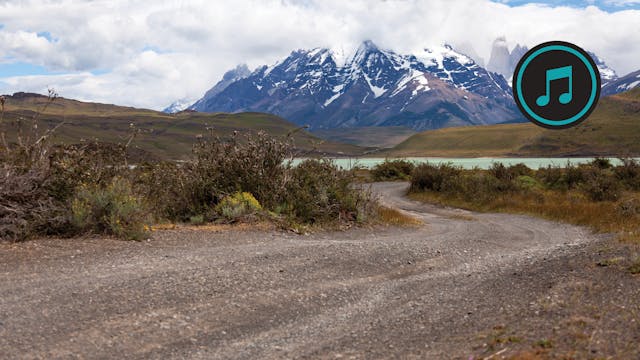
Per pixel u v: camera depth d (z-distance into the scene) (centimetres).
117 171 1138
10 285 630
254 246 944
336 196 1484
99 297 604
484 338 502
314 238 1177
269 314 605
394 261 911
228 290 668
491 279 755
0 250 783
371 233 1352
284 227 1235
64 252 800
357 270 833
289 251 903
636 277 638
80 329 518
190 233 1037
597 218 1673
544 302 589
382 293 716
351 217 1469
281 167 1457
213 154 1409
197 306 605
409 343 516
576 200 2289
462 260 965
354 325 580
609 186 2314
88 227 935
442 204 2752
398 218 1644
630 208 1642
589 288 621
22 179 928
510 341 479
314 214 1380
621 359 411
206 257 823
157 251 853
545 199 2392
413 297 694
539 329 503
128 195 1027
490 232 1433
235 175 1373
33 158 976
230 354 489
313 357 483
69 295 604
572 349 441
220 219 1237
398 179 5034
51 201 956
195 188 1319
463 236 1304
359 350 501
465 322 566
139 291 633
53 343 484
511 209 2244
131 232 934
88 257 782
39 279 659
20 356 454
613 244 895
